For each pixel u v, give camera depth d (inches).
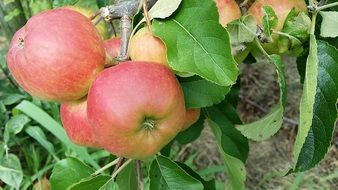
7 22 37.4
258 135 17.7
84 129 16.3
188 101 17.5
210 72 14.7
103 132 14.8
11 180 37.3
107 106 14.5
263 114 47.2
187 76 16.0
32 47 15.0
